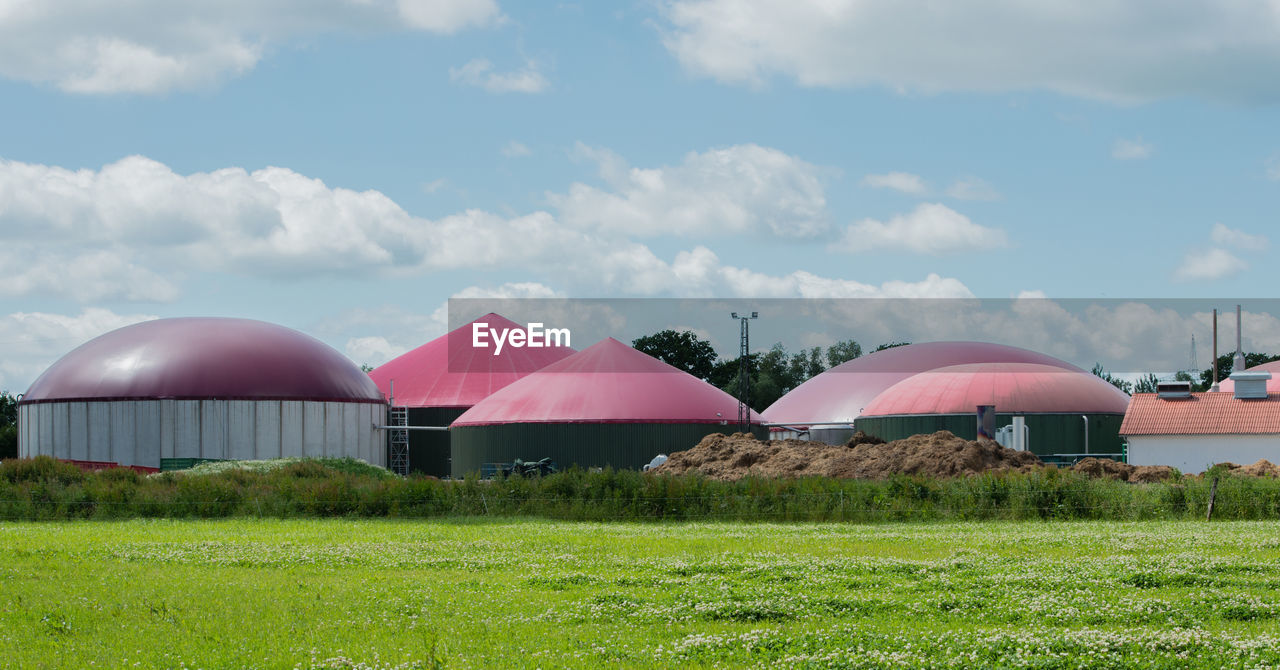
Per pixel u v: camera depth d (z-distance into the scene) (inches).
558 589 739.4
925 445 2027.6
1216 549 969.5
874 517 1419.8
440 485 1593.3
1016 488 1455.5
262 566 887.7
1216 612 618.8
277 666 508.7
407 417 3671.3
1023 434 2822.3
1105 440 3176.7
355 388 3469.5
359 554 956.0
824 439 3580.2
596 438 3105.3
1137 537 1080.2
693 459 2330.2
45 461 1899.6
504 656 525.3
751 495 1502.2
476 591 725.3
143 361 3262.8
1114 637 538.9
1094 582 725.9
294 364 3361.2
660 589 727.7
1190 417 2479.1
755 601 655.1
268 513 1549.0
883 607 640.4
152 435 3179.1
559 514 1502.2
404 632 584.7
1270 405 2460.6
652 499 1501.0
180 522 1451.8
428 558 925.8
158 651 542.0
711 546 1034.7
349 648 540.4
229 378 3245.6
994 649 523.8
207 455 3186.5
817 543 1061.1
